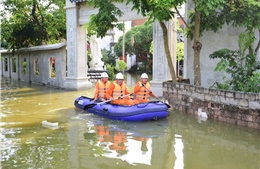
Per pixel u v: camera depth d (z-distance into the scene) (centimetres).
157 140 654
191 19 1049
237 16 945
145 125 787
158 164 514
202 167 503
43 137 680
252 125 710
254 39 916
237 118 748
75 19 1524
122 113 826
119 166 504
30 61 2019
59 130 742
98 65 2192
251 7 845
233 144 619
